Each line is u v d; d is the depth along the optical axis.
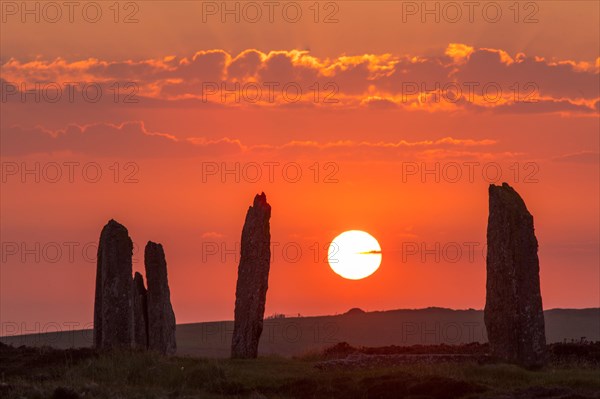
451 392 58.19
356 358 70.88
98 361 67.69
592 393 57.53
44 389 58.91
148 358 67.50
